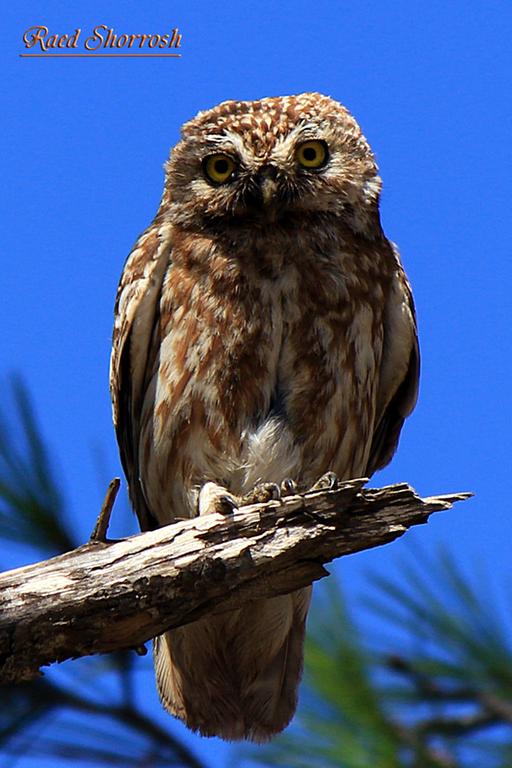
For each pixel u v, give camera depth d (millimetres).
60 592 6414
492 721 6551
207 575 6578
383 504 6625
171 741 7438
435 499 6641
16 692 7430
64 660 6566
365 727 6430
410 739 6445
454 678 6629
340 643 6754
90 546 6621
